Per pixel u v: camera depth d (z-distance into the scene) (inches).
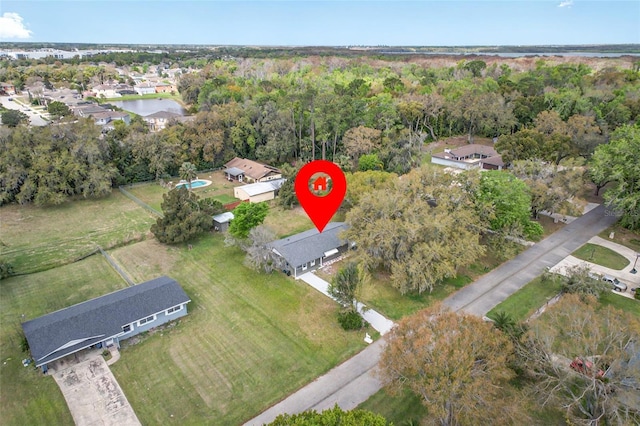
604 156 1967.3
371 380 1118.4
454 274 1425.9
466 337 895.7
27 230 2027.6
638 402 845.2
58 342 1155.9
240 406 1040.8
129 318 1274.6
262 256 1625.2
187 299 1386.6
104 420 1000.2
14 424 986.1
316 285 1581.0
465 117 3619.6
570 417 920.3
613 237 1932.8
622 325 970.7
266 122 3149.6
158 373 1149.7
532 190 1969.7
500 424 856.9
